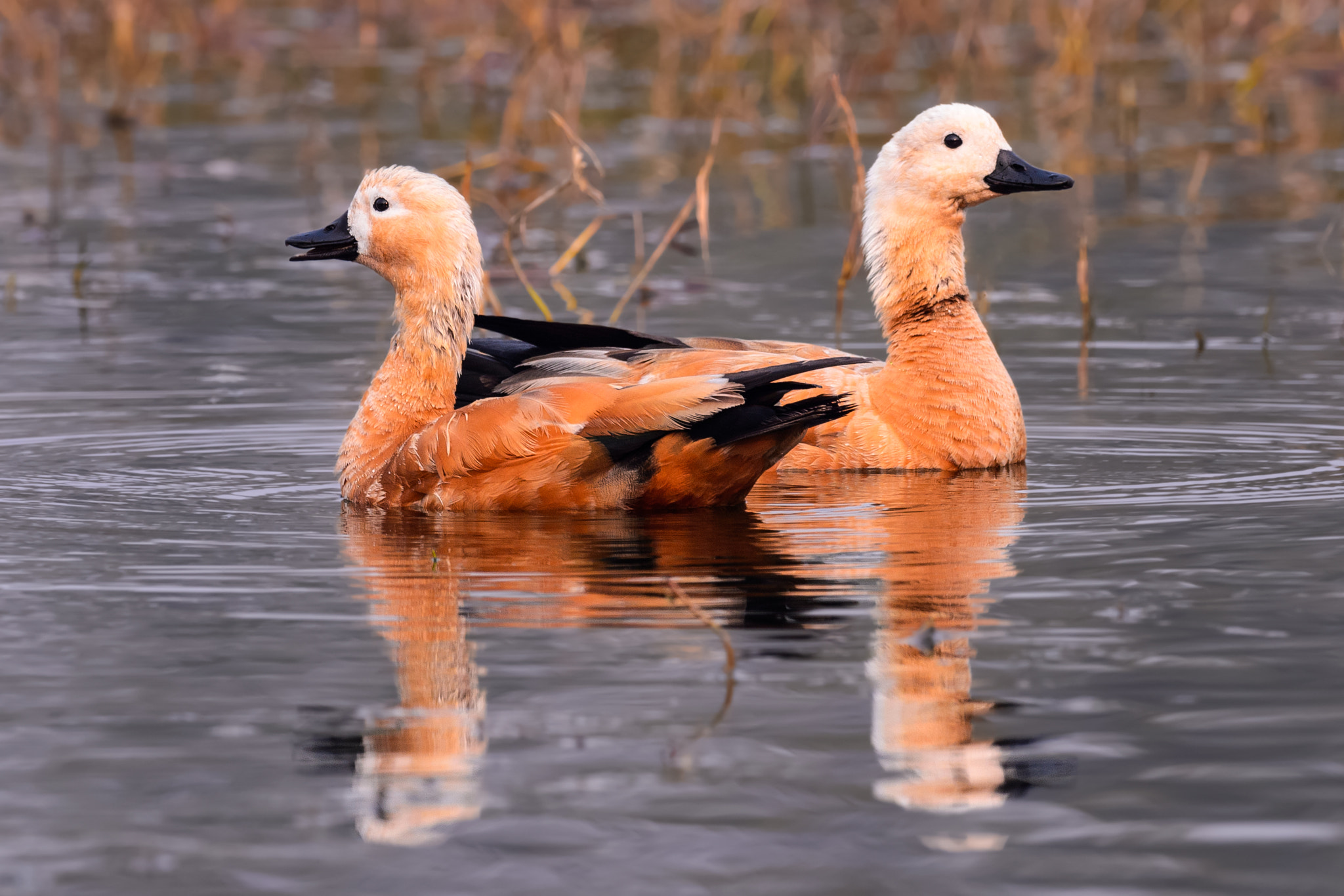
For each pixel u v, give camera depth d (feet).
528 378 41.11
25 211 81.05
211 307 67.10
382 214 41.19
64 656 27.68
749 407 36.86
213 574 32.71
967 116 45.47
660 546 34.63
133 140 103.60
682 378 37.04
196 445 45.88
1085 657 27.09
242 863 20.67
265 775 23.00
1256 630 28.32
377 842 21.20
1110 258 74.69
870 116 103.65
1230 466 42.86
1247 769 22.80
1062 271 72.23
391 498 39.09
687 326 60.90
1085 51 114.93
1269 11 126.00
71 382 53.72
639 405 36.83
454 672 26.76
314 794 22.49
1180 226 80.64
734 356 39.78
